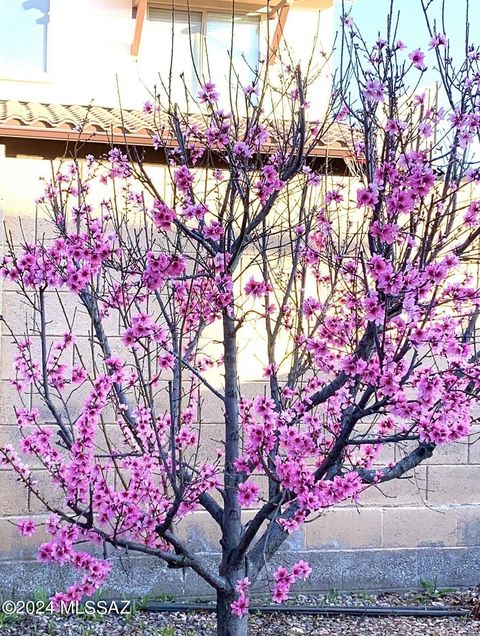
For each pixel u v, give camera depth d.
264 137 3.67
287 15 9.73
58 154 6.75
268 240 5.30
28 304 5.67
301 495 3.41
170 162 4.32
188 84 10.06
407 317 3.71
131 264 4.22
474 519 6.31
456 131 3.55
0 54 9.69
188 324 4.47
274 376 4.16
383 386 3.29
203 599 5.87
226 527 3.95
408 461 4.18
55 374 3.98
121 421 4.69
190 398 4.77
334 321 3.96
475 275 5.37
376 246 3.58
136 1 9.98
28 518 5.65
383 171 3.29
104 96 9.86
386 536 6.16
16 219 5.72
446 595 6.09
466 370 3.60
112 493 3.67
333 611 5.69
